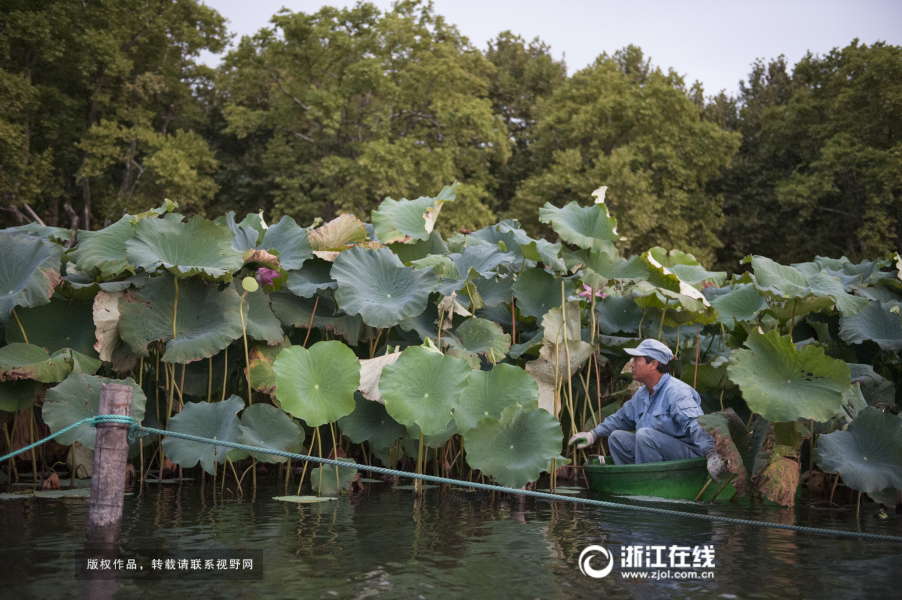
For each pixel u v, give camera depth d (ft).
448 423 15.65
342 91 75.10
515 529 11.27
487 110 77.66
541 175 83.76
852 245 84.28
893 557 9.62
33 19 63.98
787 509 13.76
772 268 16.75
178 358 15.19
